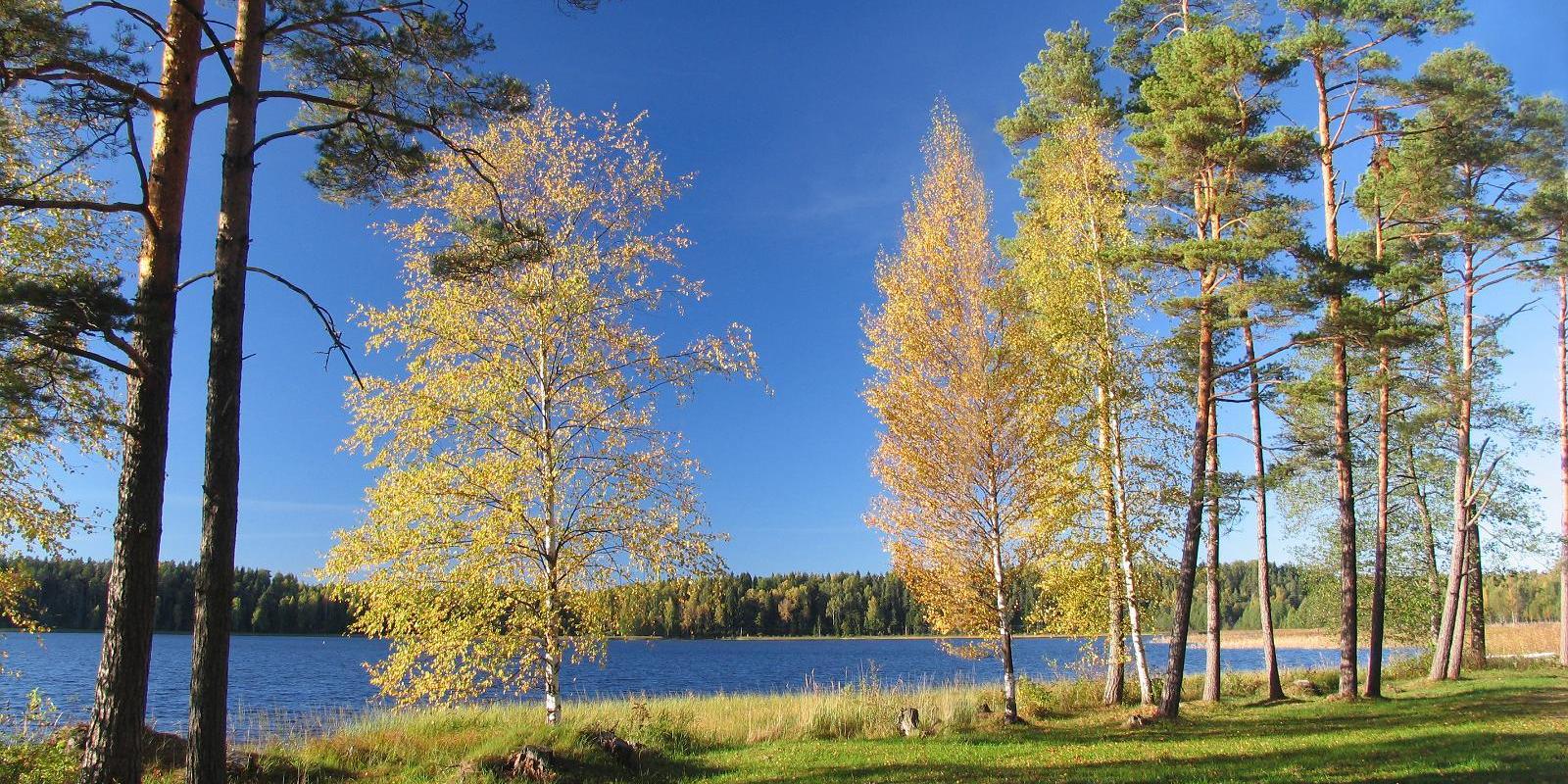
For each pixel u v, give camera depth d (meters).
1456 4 15.66
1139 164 16.88
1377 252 19.94
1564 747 10.32
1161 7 18.00
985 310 15.02
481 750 11.58
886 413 14.76
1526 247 20.53
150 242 8.34
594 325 13.98
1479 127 18.59
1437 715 14.31
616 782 10.27
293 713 18.33
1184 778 9.24
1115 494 16.53
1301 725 13.80
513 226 10.44
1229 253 14.37
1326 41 16.48
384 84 9.32
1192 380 16.09
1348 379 18.50
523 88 9.70
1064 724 14.72
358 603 12.16
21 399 7.27
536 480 13.07
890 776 10.06
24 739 9.30
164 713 21.12
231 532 7.77
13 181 10.48
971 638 15.55
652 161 14.73
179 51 8.67
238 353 7.99
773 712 15.35
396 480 12.38
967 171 15.51
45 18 7.36
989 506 14.65
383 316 12.73
